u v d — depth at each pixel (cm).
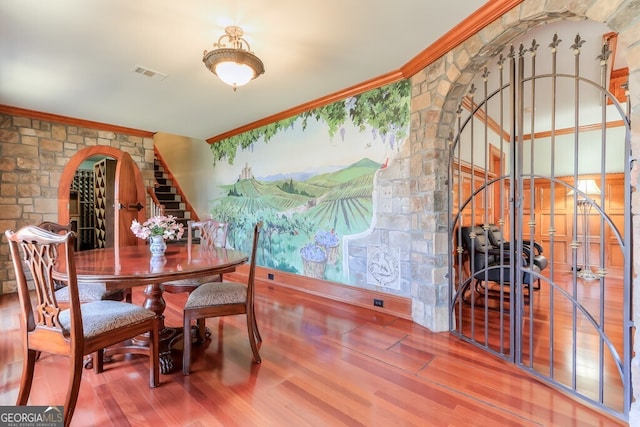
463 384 185
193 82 307
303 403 168
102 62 265
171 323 285
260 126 448
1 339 245
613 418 154
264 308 326
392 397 173
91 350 156
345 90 332
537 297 360
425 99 266
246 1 190
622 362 159
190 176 599
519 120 201
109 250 272
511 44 217
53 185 411
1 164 376
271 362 212
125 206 425
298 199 398
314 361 213
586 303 336
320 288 372
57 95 337
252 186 466
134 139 486
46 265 151
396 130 298
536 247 410
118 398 172
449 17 209
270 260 441
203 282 256
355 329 269
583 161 496
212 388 182
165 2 191
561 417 156
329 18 208
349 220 342
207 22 211
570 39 241
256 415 159
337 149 352
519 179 203
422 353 224
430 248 263
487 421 153
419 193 274
